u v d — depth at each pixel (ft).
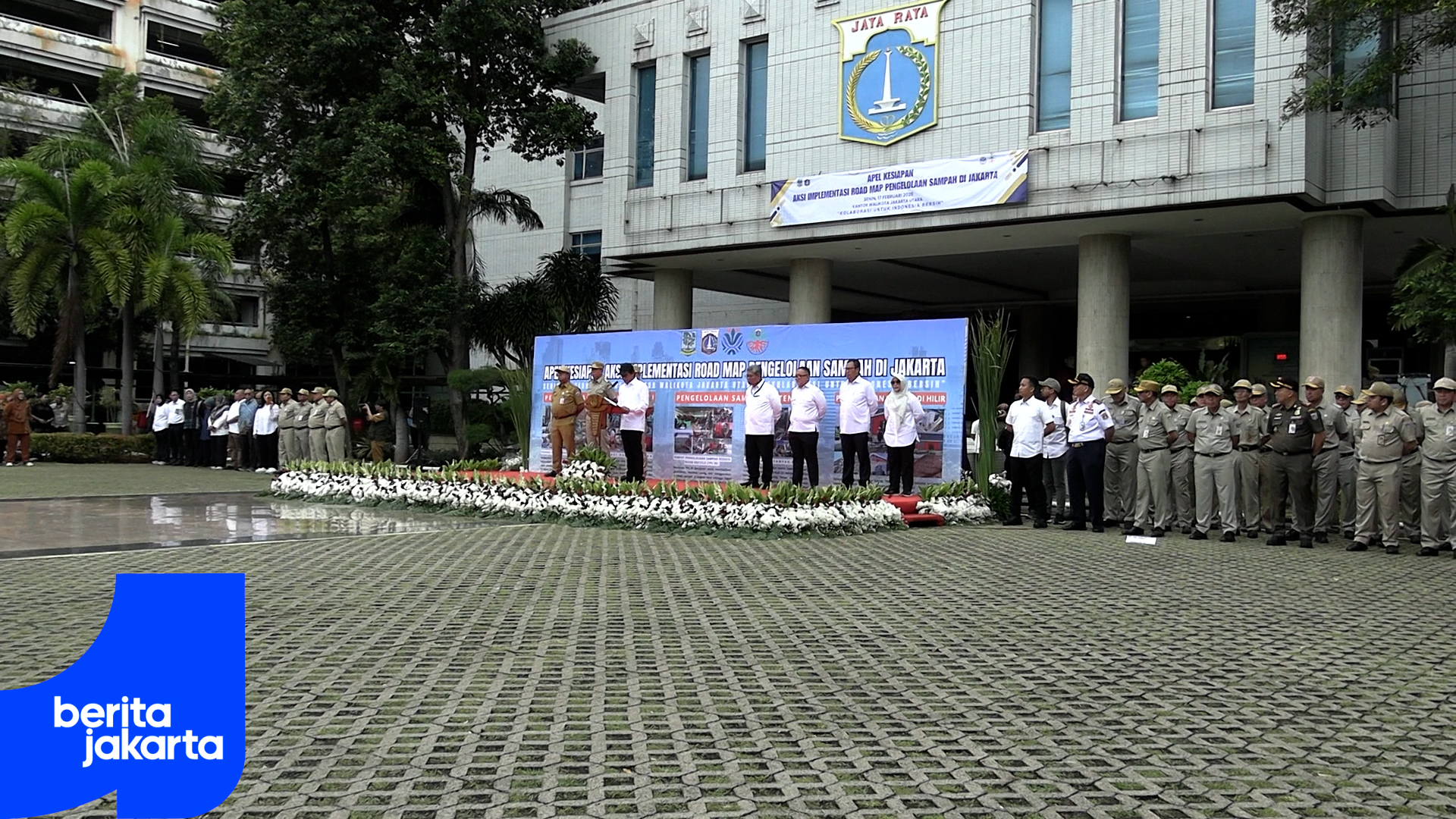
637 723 17.48
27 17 147.54
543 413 65.87
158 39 155.53
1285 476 41.52
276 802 14.01
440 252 87.71
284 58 83.76
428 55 82.94
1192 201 59.98
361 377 93.56
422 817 13.46
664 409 60.75
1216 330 104.22
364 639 23.59
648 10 81.56
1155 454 44.88
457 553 37.40
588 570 33.55
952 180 67.41
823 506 43.55
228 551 36.94
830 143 72.79
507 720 17.67
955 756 16.05
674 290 86.02
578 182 114.11
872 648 23.17
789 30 74.64
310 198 87.30
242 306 159.12
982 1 67.10
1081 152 63.46
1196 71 60.13
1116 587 30.99
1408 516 44.06
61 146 96.68
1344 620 26.61
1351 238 61.36
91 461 92.17
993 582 31.78
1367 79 50.42
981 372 52.95
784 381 56.44
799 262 80.23
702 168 79.77
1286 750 16.52
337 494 57.26
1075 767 15.58
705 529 43.32
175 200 102.99
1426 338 48.96
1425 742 16.97
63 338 95.55
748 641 23.68
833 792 14.44
